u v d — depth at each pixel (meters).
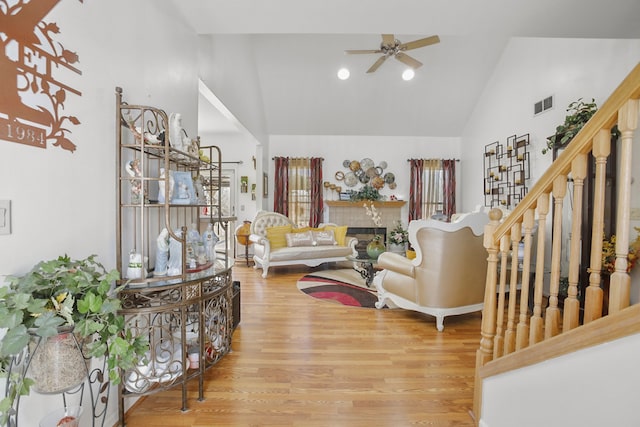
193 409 1.78
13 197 1.15
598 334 1.09
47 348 1.08
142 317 1.84
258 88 6.11
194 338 2.02
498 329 1.65
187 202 1.91
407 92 6.35
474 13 2.46
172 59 2.36
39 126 1.25
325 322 3.05
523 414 1.41
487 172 5.95
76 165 1.45
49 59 1.29
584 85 3.74
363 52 4.27
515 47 5.09
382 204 6.92
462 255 2.82
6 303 0.98
